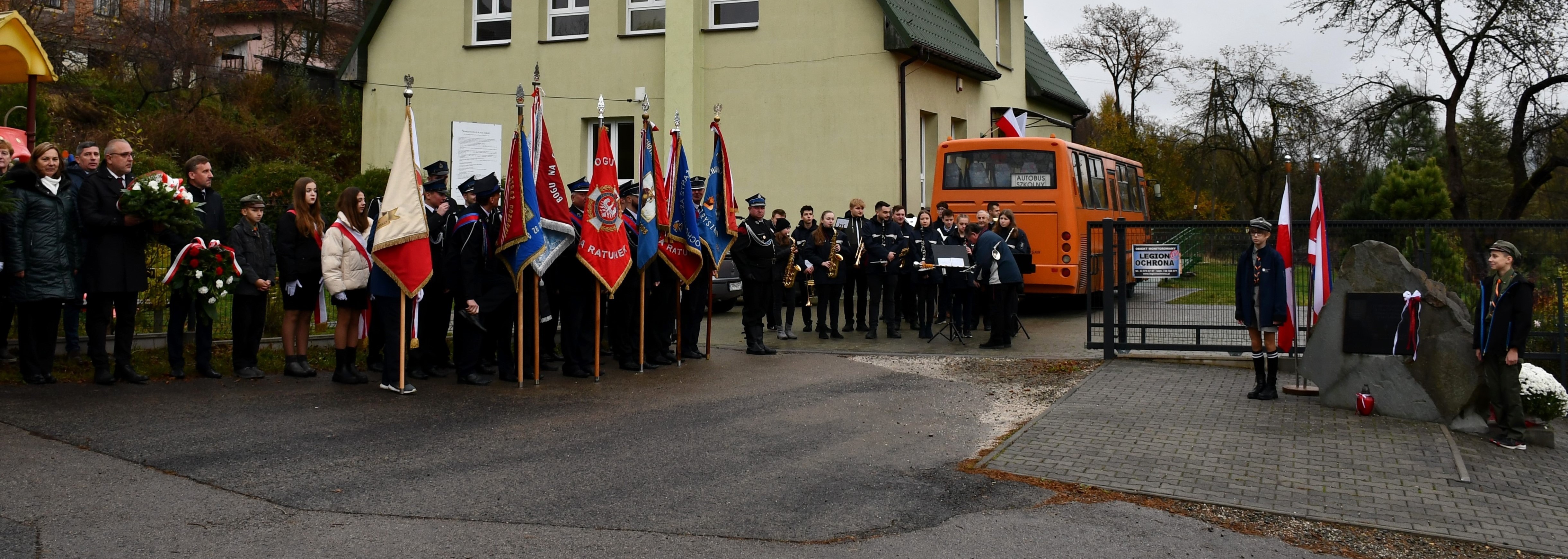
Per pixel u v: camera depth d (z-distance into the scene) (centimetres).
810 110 2164
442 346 1073
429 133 2402
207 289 926
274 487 625
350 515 579
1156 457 774
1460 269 1177
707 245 1183
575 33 2317
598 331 1048
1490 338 858
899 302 1659
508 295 1002
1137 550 575
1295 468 755
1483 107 3152
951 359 1273
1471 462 794
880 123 2116
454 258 983
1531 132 2930
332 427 789
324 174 2683
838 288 1454
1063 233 1762
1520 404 852
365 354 1175
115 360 921
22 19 1143
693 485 668
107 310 905
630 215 1101
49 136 1872
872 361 1249
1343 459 783
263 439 739
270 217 2005
